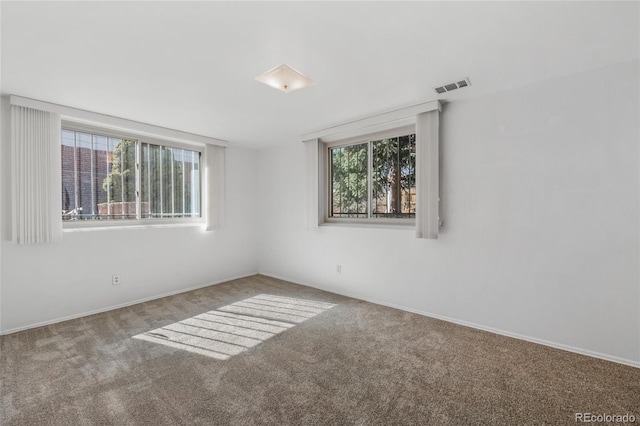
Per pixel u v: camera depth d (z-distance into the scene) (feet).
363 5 4.97
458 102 9.63
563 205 7.93
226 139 14.60
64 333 9.05
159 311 11.00
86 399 5.97
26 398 5.98
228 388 6.34
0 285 8.94
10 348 8.07
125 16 5.20
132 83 8.02
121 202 11.87
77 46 6.17
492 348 8.06
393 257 11.34
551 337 8.15
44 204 9.51
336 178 13.88
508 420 5.39
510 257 8.76
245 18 5.30
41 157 9.44
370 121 11.18
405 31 5.75
